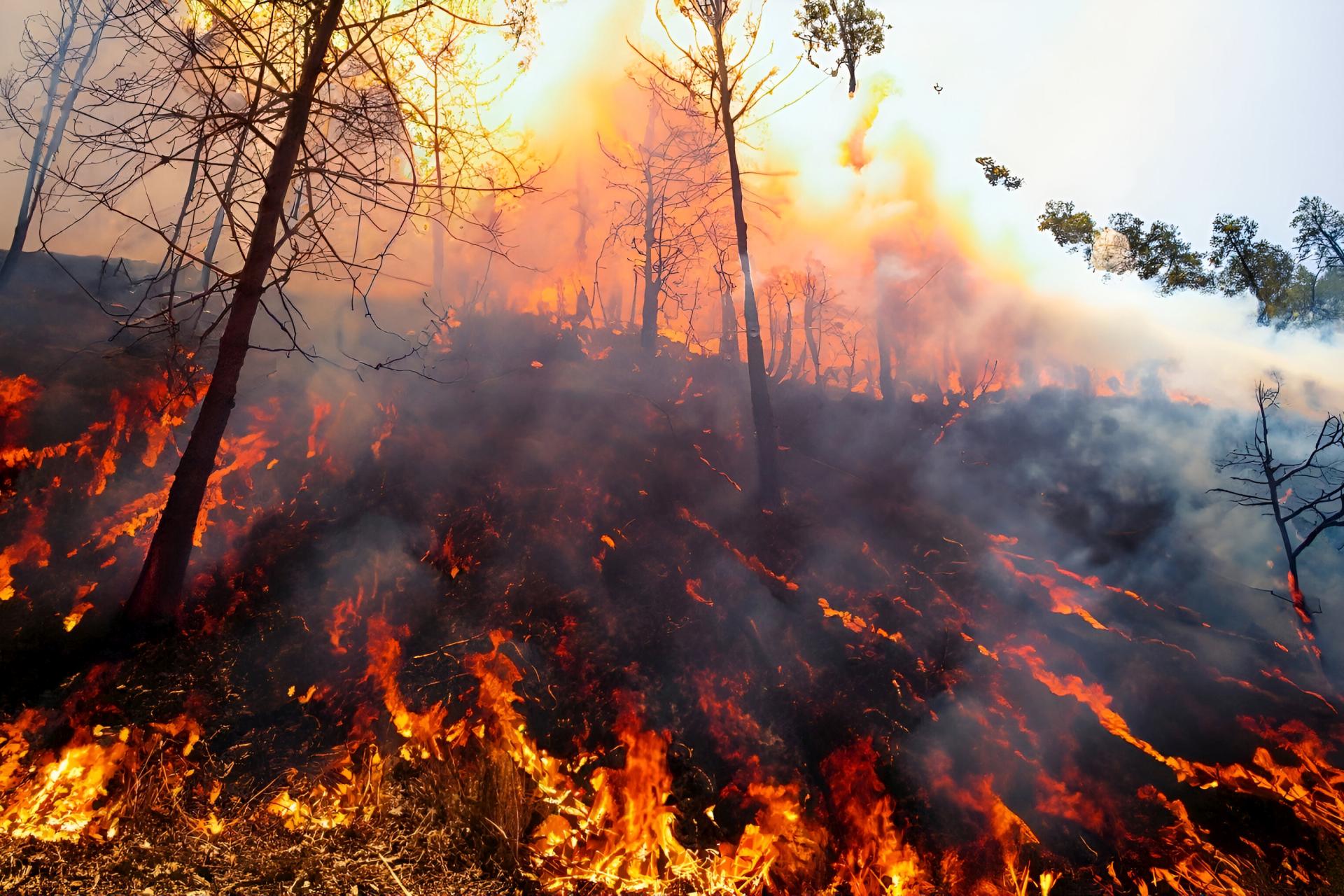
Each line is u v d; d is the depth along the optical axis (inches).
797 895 245.0
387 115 339.3
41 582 312.8
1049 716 319.9
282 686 291.7
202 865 204.2
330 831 227.6
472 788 246.8
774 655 335.3
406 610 333.4
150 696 273.0
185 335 475.8
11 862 191.0
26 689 268.5
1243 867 265.0
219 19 315.3
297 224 314.8
